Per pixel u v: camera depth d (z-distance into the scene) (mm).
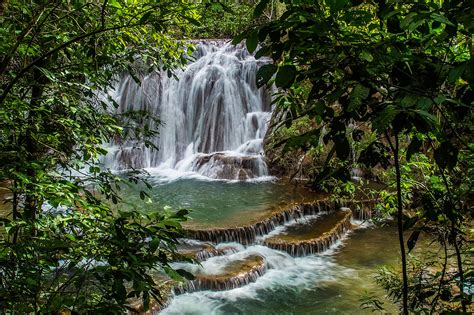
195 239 6898
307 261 6727
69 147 2508
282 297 5656
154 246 1386
